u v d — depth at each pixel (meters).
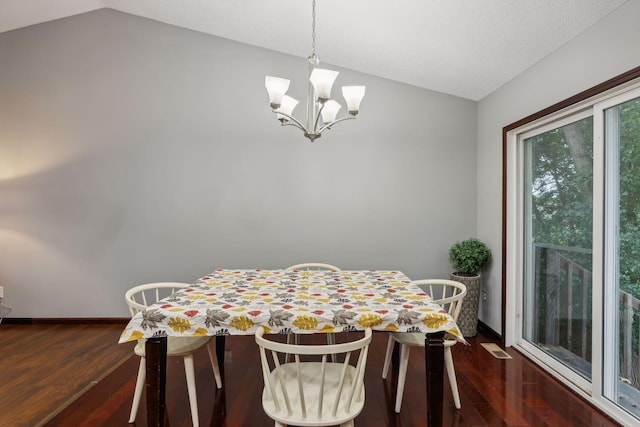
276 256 3.50
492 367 2.59
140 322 1.61
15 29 3.43
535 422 1.92
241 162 3.47
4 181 3.46
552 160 2.57
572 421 1.93
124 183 3.46
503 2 2.10
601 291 2.03
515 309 2.96
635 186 1.85
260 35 3.27
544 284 2.67
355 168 3.50
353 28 2.80
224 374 2.46
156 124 3.46
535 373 2.50
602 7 1.89
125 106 3.46
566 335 2.42
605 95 1.97
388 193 3.52
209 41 3.46
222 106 3.46
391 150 3.51
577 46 2.16
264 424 1.90
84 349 2.87
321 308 1.70
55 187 3.46
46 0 3.16
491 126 3.25
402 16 2.48
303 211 3.49
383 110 3.50
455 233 3.54
